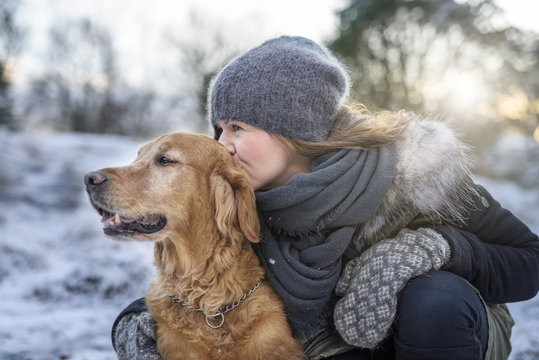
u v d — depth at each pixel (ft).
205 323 6.51
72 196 40.37
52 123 85.46
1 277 18.29
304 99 6.60
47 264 19.85
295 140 6.73
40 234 27.30
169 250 6.92
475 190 6.67
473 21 44.73
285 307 6.54
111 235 6.75
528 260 6.25
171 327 6.56
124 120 88.94
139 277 16.46
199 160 6.87
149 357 6.52
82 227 25.61
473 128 51.96
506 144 60.90
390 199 6.33
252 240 6.44
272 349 6.34
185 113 89.10
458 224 6.63
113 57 87.04
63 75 84.84
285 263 6.25
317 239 6.35
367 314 5.67
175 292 6.69
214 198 6.79
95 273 16.56
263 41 7.66
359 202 6.15
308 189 6.06
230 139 7.14
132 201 6.63
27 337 11.51
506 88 48.14
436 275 5.71
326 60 7.07
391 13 54.75
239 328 6.43
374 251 6.07
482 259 6.06
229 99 6.81
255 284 6.66
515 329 11.47
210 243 6.68
